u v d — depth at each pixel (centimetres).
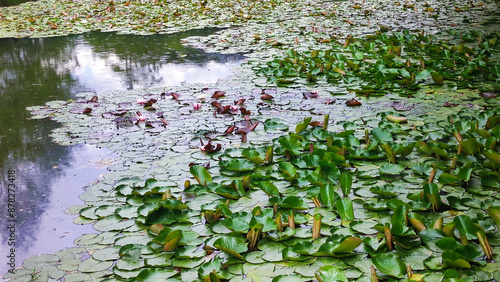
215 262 178
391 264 170
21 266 186
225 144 298
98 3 1066
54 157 292
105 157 287
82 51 602
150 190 242
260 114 352
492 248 181
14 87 455
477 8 832
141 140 311
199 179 246
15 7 1048
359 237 189
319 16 822
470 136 277
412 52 529
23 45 653
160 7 984
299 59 495
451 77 418
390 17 780
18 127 345
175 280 170
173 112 365
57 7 1032
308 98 387
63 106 390
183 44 624
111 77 479
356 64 456
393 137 297
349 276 169
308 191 231
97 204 233
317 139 298
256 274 172
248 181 240
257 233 187
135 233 206
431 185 215
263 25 748
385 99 378
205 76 469
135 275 176
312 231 195
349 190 228
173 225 209
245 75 466
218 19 816
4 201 241
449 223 184
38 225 219
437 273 166
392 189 232
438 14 785
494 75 417
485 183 231
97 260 188
